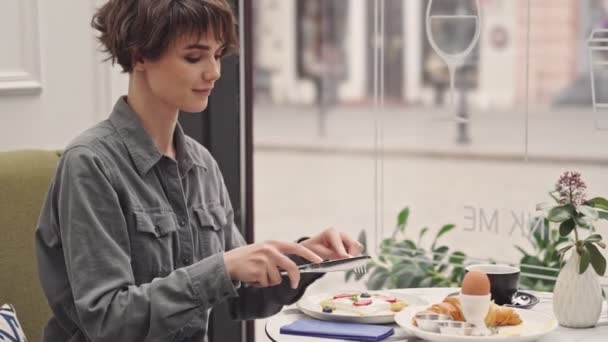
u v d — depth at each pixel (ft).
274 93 55.06
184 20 5.59
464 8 9.21
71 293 5.85
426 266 10.15
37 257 5.93
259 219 23.97
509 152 33.58
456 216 21.56
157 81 5.76
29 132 8.53
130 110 5.91
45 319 7.38
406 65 50.83
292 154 36.88
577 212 6.43
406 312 6.34
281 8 54.39
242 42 9.51
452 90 9.41
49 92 8.65
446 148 36.24
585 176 9.77
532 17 45.06
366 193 27.30
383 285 10.18
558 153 31.42
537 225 8.93
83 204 5.54
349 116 49.24
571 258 6.43
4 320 6.62
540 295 7.25
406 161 33.35
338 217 23.81
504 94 46.29
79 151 5.67
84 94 8.89
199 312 5.52
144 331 5.45
